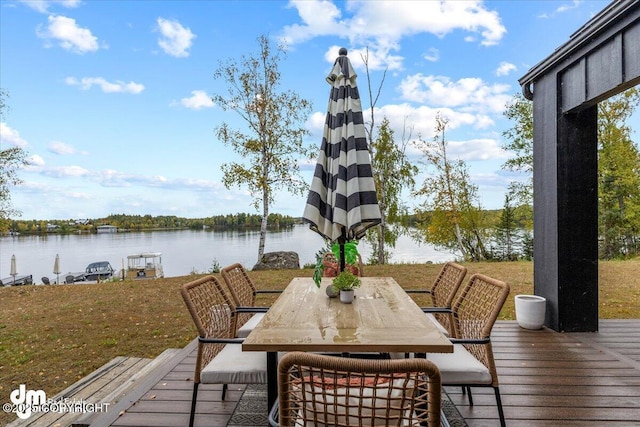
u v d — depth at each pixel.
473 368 2.08
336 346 1.70
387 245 14.83
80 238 36.03
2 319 5.90
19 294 7.92
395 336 1.81
